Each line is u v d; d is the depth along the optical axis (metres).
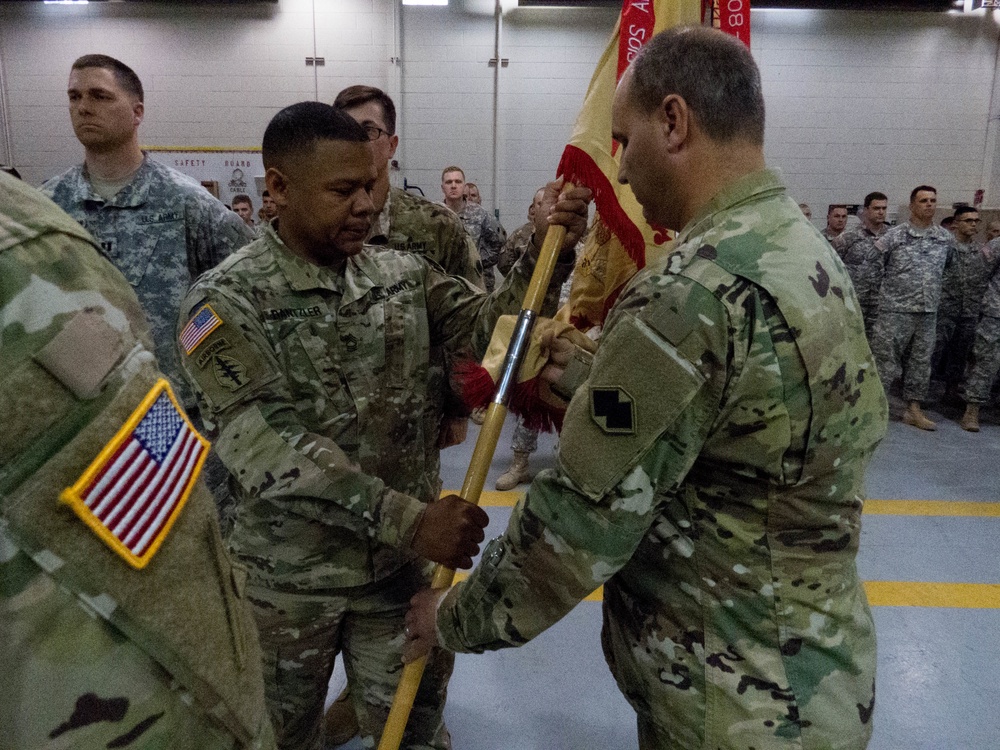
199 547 0.57
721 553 0.97
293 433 1.28
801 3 8.20
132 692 0.50
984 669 2.40
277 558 1.38
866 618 1.04
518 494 3.91
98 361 0.50
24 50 8.27
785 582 0.95
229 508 2.23
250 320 1.31
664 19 1.46
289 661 1.42
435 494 1.60
